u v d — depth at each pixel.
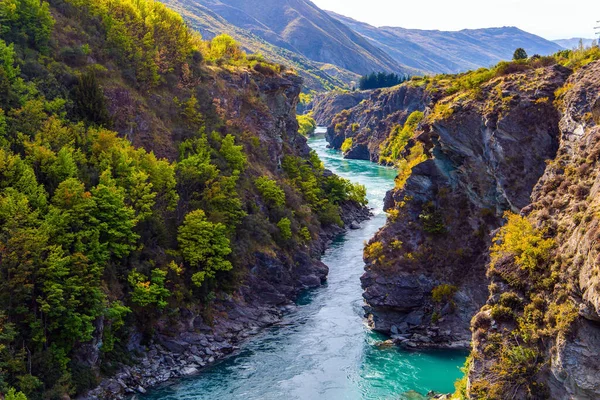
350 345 63.47
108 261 59.91
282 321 70.94
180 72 97.88
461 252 66.00
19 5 74.75
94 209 59.25
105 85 79.62
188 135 87.19
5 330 46.16
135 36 91.19
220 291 71.31
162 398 52.31
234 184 82.06
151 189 71.44
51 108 68.75
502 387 39.03
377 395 52.06
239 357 61.03
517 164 59.94
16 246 49.50
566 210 43.59
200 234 69.75
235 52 131.88
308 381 55.22
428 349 62.06
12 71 66.62
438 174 69.88
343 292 80.44
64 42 80.12
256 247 79.62
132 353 58.31
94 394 51.03
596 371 34.50
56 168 60.47
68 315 50.94
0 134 60.59
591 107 49.72
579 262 36.81
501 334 41.69
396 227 69.94
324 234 105.38
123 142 72.44
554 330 37.62
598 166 43.19
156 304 61.88
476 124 64.31
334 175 135.12
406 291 66.25
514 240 45.88
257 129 108.19
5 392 43.62
